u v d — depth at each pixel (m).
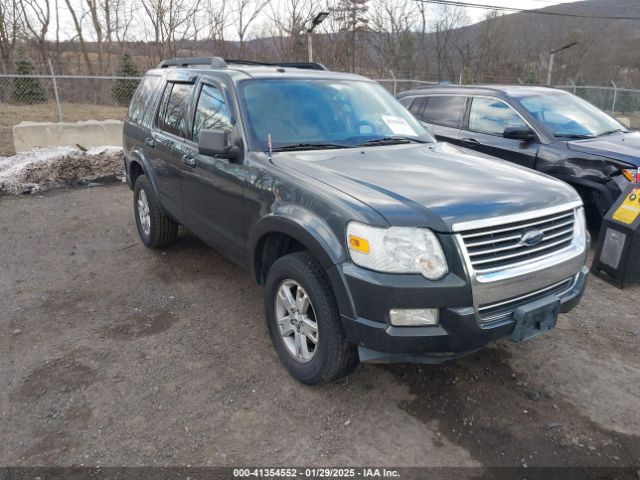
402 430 2.82
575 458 2.63
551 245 2.87
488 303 2.61
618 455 2.65
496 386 3.21
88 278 4.84
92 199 7.75
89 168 8.86
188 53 29.86
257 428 2.82
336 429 2.82
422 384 3.22
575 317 4.16
